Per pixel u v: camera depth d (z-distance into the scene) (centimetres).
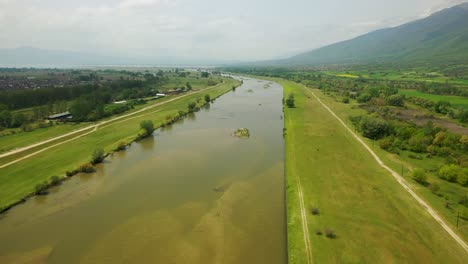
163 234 3569
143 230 3662
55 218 3997
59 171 5419
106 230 3694
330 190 4422
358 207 3916
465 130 7338
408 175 4800
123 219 3934
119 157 6331
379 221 3581
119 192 4719
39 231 3706
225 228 3659
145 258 3158
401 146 6166
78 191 4775
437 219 3572
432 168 5072
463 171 4447
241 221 3819
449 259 2928
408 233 3341
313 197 4219
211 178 5166
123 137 7556
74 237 3569
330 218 3681
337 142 6800
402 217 3650
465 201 3866
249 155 6334
